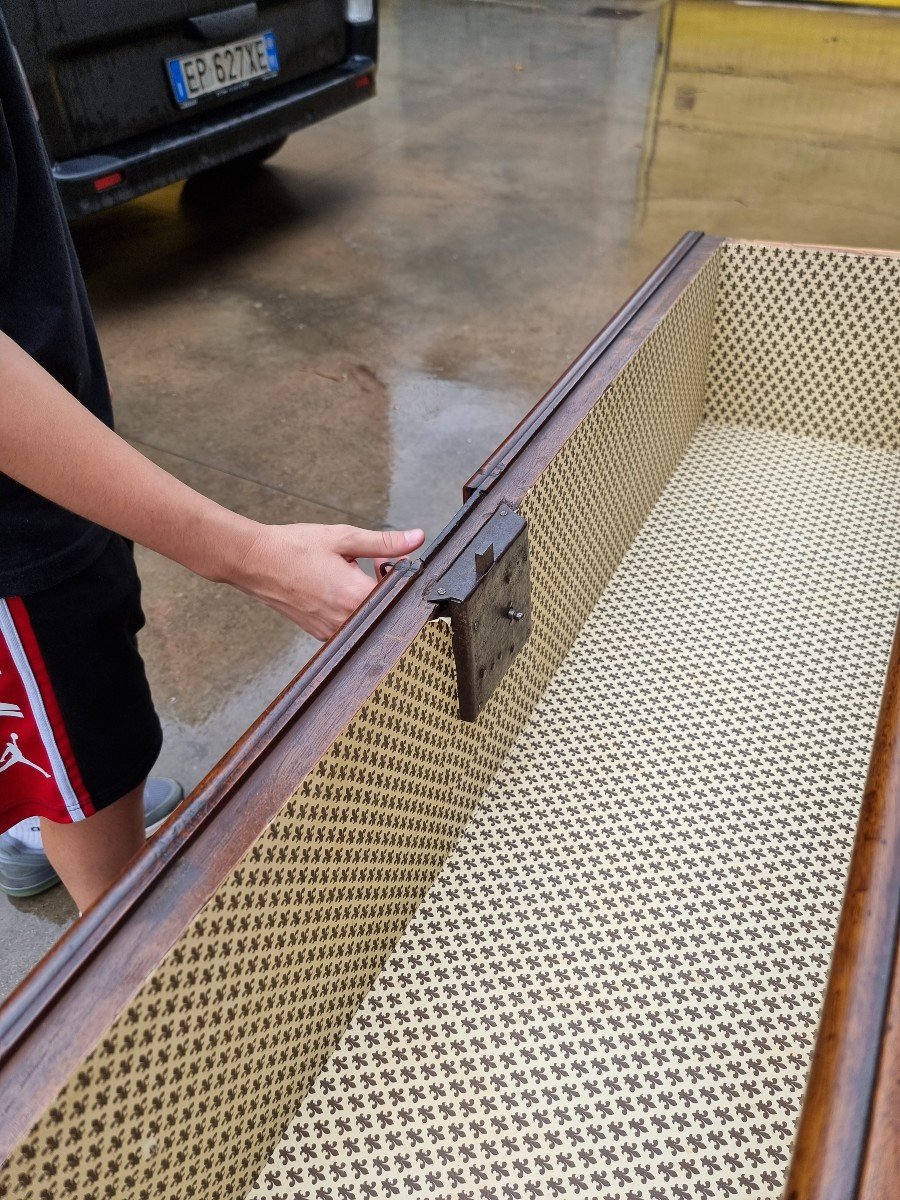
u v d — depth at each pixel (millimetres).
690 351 1185
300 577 711
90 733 894
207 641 1757
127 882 487
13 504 753
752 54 5375
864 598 1051
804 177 3676
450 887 781
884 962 409
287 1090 625
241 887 508
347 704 588
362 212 3434
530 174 3740
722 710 926
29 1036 428
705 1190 601
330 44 2945
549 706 937
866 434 1302
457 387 2439
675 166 3805
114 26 2240
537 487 776
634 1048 674
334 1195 605
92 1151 448
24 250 713
